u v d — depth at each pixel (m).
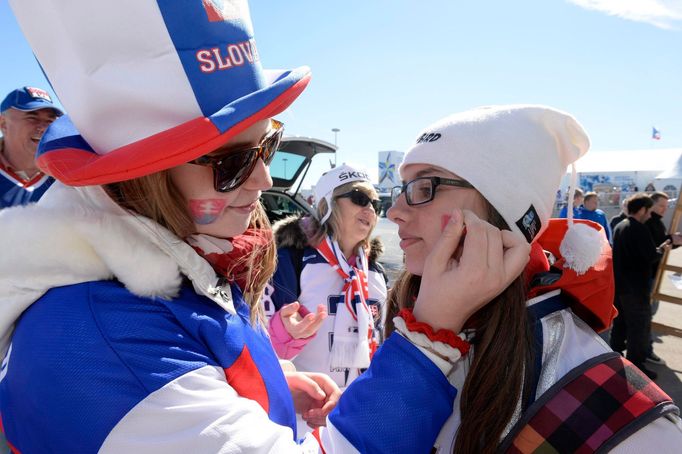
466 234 0.72
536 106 0.87
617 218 6.65
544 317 0.80
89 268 0.61
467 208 0.84
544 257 0.93
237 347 0.71
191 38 0.61
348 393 0.72
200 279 0.69
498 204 0.80
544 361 0.74
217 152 0.67
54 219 0.59
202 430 0.56
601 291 0.82
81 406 0.53
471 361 0.78
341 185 2.05
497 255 0.69
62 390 0.53
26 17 0.62
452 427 0.76
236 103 0.61
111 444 0.53
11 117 2.09
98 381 0.54
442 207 0.85
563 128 0.88
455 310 0.71
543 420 0.67
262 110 0.62
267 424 0.64
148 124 0.61
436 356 0.69
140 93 0.60
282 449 0.62
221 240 0.78
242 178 0.72
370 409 0.67
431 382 0.68
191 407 0.57
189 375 0.59
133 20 0.58
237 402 0.62
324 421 1.08
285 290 1.93
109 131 0.62
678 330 4.03
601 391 0.66
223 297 0.74
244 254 0.81
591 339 0.77
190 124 0.57
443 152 0.83
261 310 1.00
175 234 0.69
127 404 0.54
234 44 0.66
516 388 0.70
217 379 0.64
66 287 0.60
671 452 0.60
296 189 4.74
